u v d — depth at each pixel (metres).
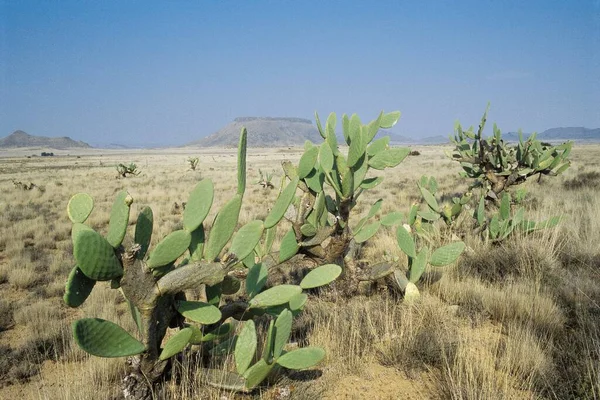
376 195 14.54
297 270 5.39
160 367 2.42
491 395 2.36
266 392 2.59
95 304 4.98
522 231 5.59
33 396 3.07
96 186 21.14
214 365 2.77
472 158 8.58
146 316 2.30
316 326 3.47
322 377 2.80
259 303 2.78
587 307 3.40
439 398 2.52
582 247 5.00
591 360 2.55
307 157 3.46
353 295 4.31
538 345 2.85
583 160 30.98
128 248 2.16
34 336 4.12
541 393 2.41
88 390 2.76
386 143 4.05
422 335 3.10
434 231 5.86
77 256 1.92
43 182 23.67
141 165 47.28
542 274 4.25
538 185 13.40
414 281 3.99
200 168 37.50
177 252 2.24
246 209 12.62
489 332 3.34
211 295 2.75
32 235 9.80
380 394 2.60
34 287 6.07
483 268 4.80
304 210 3.57
